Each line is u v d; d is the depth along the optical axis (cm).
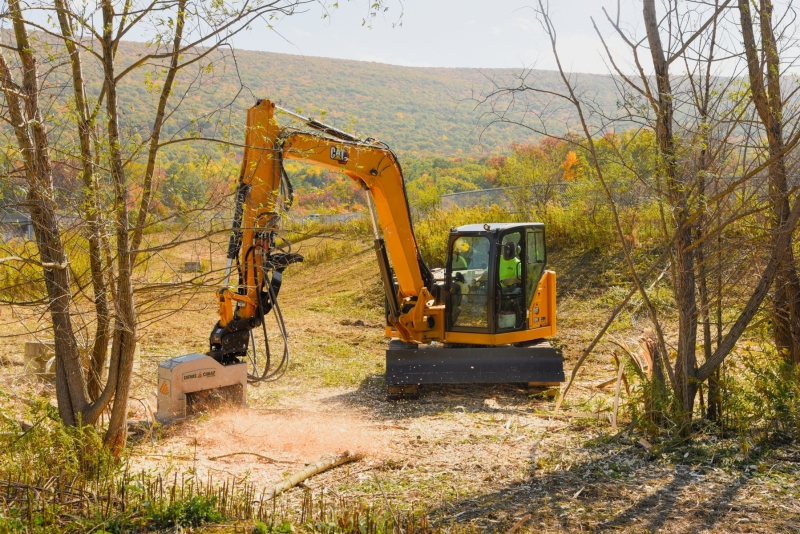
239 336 782
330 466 612
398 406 886
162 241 629
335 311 1747
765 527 449
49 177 511
